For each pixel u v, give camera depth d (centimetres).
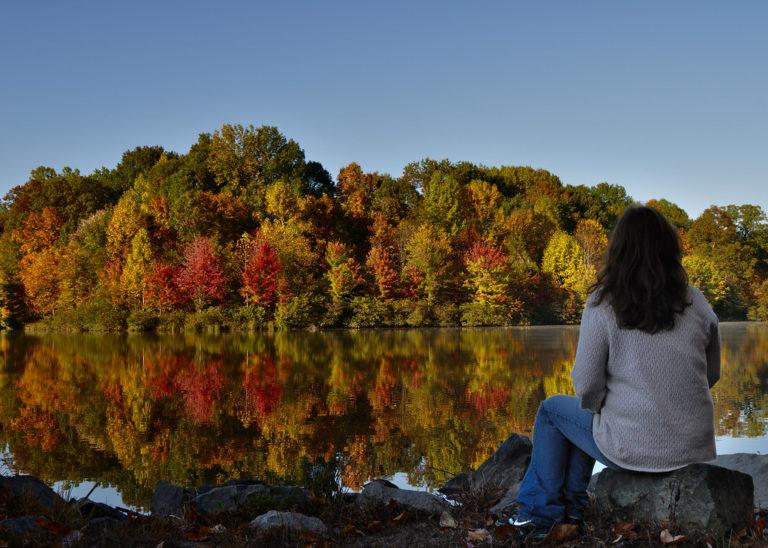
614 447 307
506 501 454
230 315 5000
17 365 2447
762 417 1167
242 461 998
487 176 9406
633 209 308
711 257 7850
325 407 1466
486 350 2980
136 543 368
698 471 325
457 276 5978
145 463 1002
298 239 5559
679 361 298
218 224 5947
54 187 7331
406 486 806
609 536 329
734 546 313
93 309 4984
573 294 6225
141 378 2036
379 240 6209
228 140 7131
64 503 437
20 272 6053
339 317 5294
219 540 371
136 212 5862
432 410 1409
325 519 436
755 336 3869
